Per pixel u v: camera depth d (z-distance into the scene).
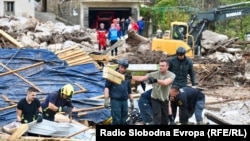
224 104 27.80
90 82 24.52
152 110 18.53
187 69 20.20
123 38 46.28
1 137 17.12
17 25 52.88
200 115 18.42
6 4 66.50
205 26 43.84
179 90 18.34
